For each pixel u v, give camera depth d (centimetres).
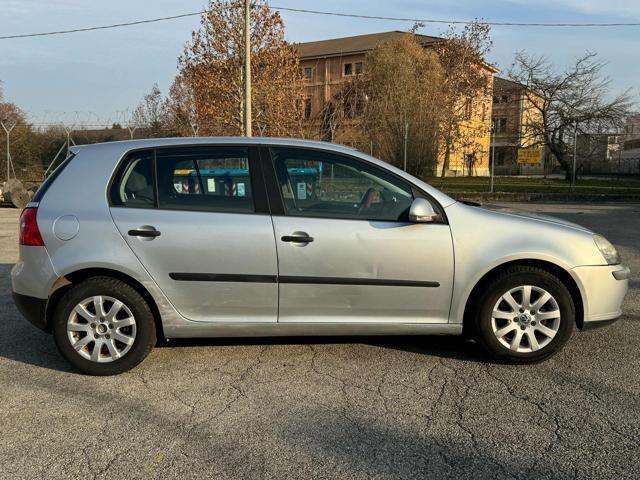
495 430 308
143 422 321
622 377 380
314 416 327
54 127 2552
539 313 396
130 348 386
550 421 318
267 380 379
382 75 3259
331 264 383
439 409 335
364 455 284
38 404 346
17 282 392
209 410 336
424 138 2305
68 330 384
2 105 3566
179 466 274
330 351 434
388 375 387
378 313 393
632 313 532
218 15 2103
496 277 394
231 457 282
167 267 381
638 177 3347
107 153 402
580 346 441
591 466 272
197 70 2172
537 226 400
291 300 386
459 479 262
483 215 400
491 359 408
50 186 397
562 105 3016
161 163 396
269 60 2134
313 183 397
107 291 381
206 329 389
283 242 380
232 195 391
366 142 2225
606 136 2962
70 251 379
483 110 3797
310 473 267
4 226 1279
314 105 5738
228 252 380
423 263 387
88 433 308
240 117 2162
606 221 1323
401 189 398
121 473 268
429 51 3634
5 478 264
